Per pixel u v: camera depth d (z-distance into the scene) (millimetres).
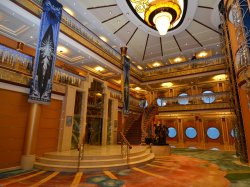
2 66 8125
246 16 6969
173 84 25484
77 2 14156
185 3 14531
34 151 8898
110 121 16109
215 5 14219
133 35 19172
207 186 6172
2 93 8148
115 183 6441
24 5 10078
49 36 10117
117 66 19281
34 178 6961
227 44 12805
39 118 9273
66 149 10781
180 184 6371
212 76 21344
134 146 14008
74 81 12547
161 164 10078
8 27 11312
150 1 14852
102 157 9031
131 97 21000
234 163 10531
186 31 18469
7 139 8125
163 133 14547
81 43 14469
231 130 20453
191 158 12312
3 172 7738
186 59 24344
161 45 21266
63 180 6758
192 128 23141
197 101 21750
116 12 15727
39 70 9141
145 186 6137
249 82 6250
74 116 12180
